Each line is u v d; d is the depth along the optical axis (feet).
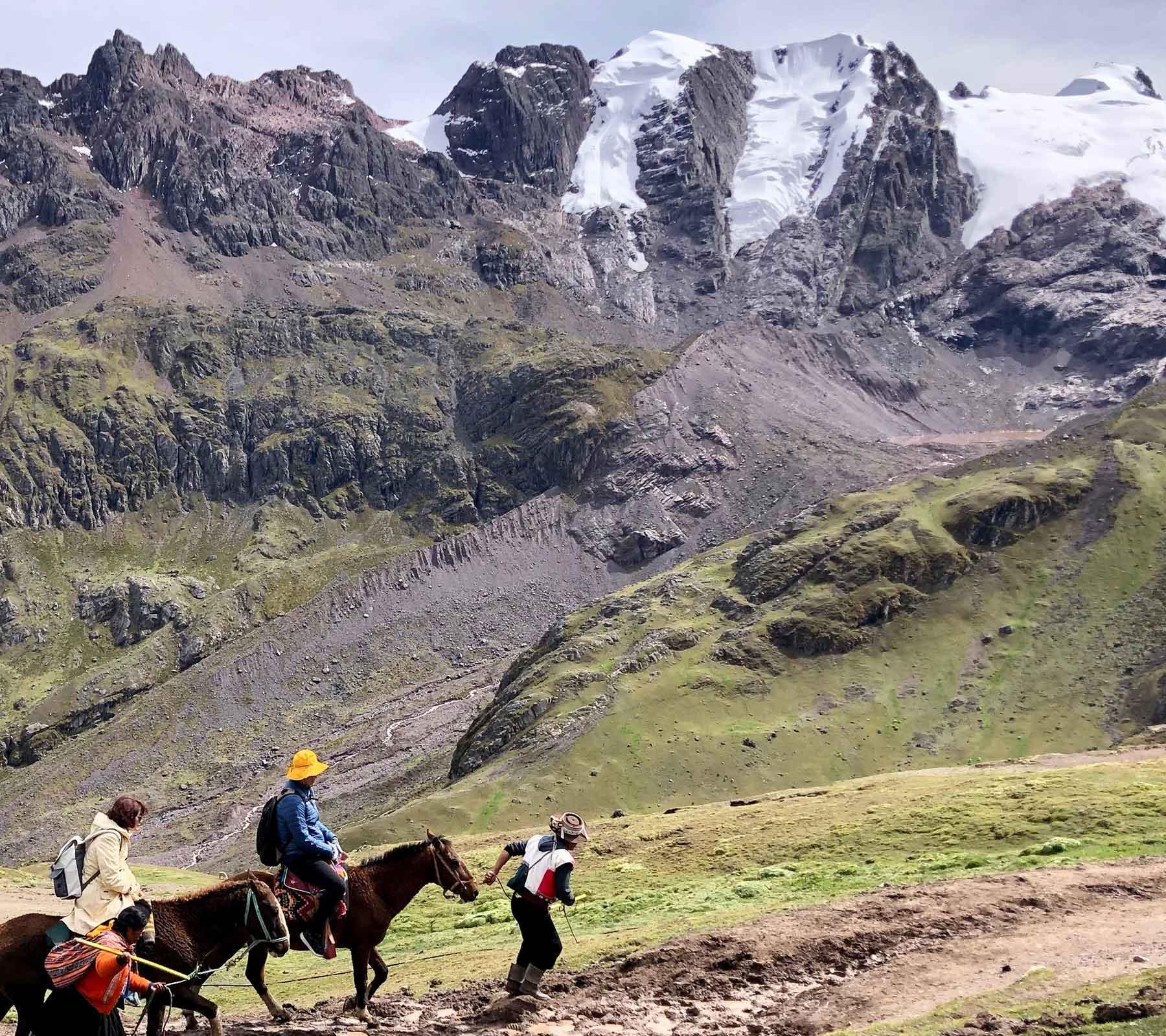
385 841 507.71
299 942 73.26
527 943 79.61
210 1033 70.90
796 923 95.81
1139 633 629.51
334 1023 75.92
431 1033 73.56
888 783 278.67
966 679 625.00
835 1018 75.00
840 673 643.04
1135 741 363.76
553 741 585.22
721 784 551.18
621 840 219.82
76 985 60.08
